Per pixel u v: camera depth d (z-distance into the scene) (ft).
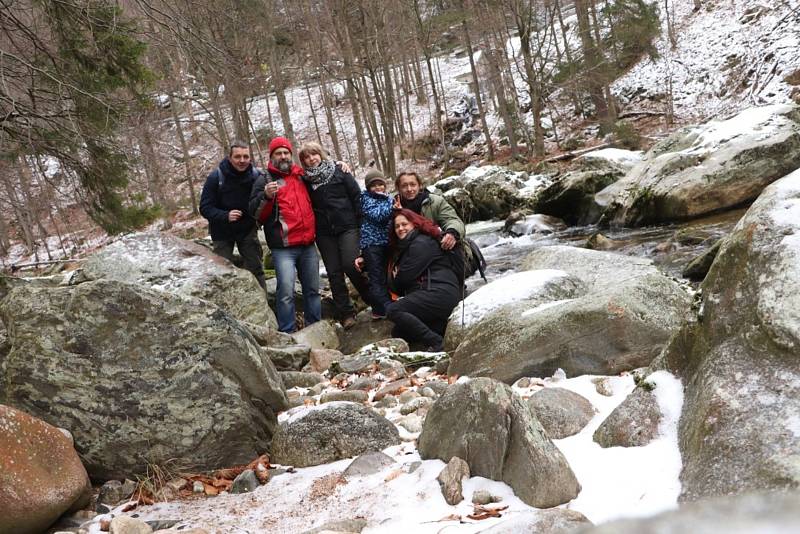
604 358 11.34
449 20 84.48
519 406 7.90
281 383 12.01
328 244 22.48
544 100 85.51
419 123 108.88
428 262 19.25
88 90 25.44
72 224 87.66
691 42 90.79
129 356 10.37
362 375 15.47
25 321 10.32
